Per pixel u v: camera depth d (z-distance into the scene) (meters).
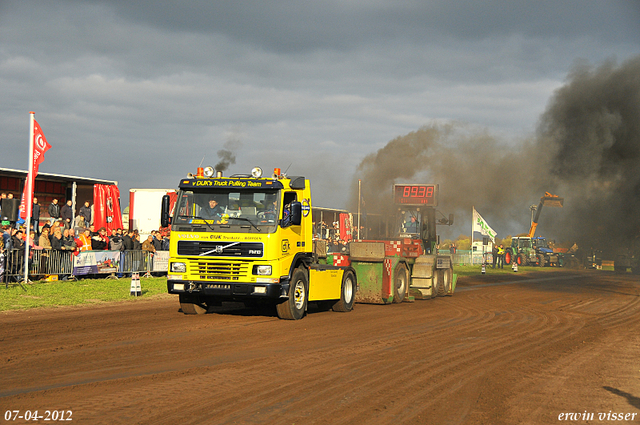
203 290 12.52
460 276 35.09
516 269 42.84
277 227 12.41
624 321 14.70
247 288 12.34
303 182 13.46
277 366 8.18
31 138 18.06
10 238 17.89
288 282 12.78
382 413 6.06
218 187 12.78
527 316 15.17
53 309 13.88
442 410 6.24
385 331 11.82
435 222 20.89
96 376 7.38
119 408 6.02
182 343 9.82
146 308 14.81
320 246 14.78
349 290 15.70
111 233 24.81
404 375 7.82
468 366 8.52
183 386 6.96
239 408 6.11
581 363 9.00
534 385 7.48
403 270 18.47
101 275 21.44
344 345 9.99
